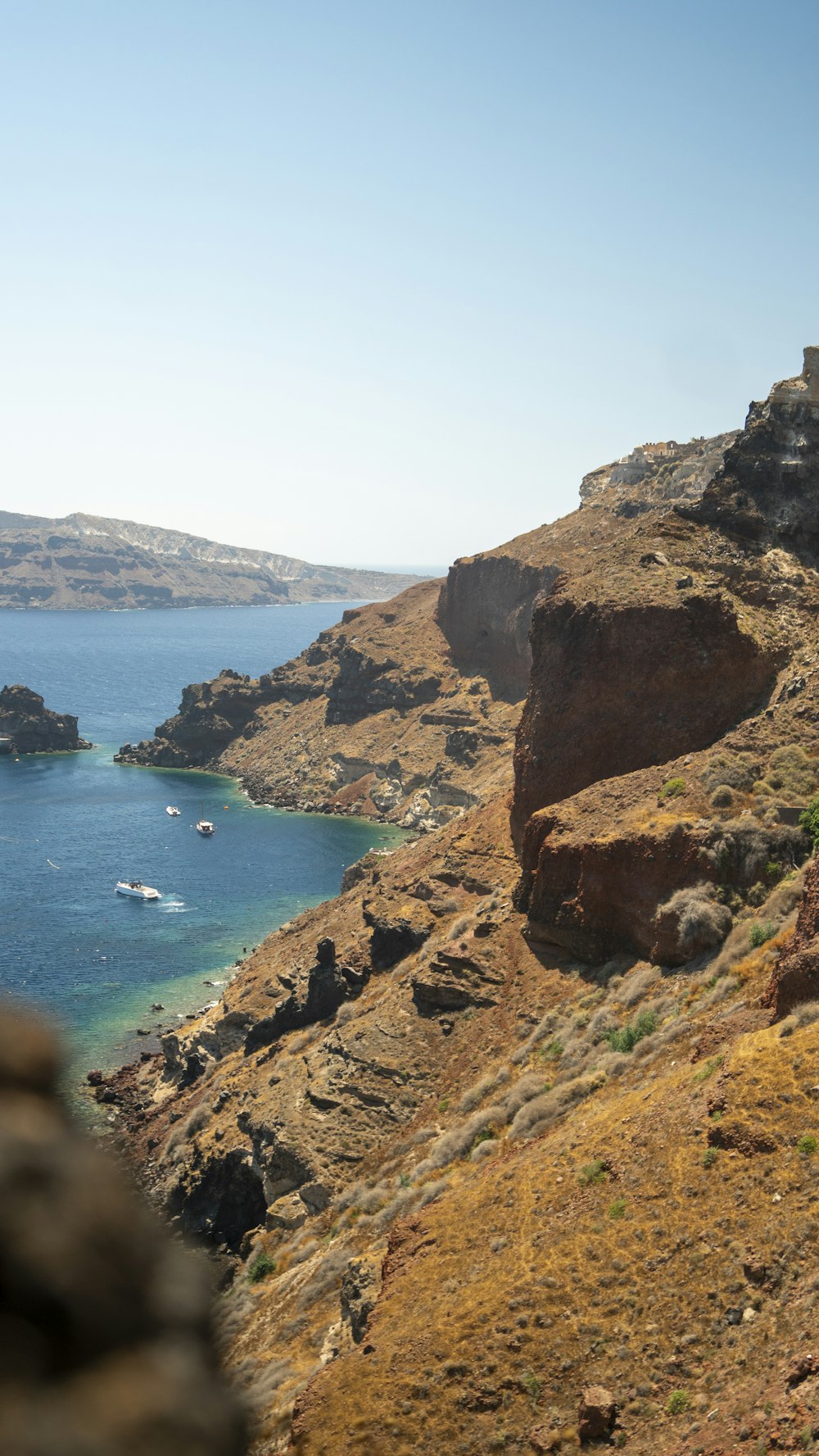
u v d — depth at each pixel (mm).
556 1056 60469
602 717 77438
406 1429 35188
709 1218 37719
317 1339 47969
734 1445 29781
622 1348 35125
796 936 50531
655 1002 57844
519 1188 44438
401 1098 65438
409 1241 45562
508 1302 37969
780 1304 34062
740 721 74938
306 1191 62031
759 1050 43125
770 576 84125
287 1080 72000
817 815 62375
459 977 70312
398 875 94062
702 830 63938
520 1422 34375
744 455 91938
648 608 77062
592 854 66750
